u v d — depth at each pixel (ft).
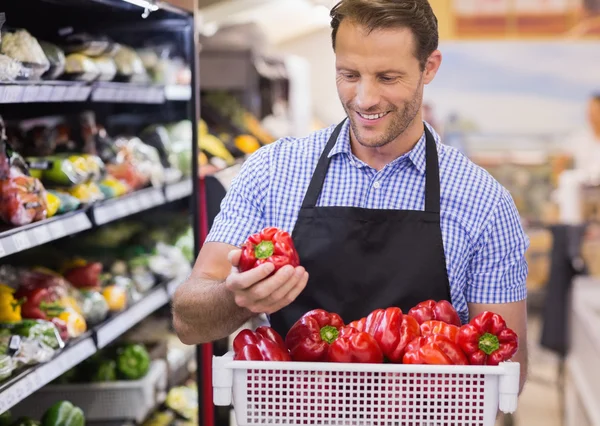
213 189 9.50
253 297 4.99
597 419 11.57
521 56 29.01
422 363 5.16
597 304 14.07
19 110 9.88
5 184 7.82
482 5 28.91
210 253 6.57
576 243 17.04
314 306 6.52
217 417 11.48
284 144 6.92
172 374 12.06
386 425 5.07
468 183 6.60
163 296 11.70
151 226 12.29
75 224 8.87
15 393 7.44
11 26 9.35
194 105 11.34
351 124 5.99
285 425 5.11
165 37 11.13
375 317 5.67
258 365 5.03
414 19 5.69
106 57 10.08
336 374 5.07
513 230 6.61
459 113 29.43
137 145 11.23
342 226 6.45
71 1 9.37
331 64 30.04
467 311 6.72
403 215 6.43
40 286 9.11
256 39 18.74
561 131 28.89
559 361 16.89
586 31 28.68
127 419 10.51
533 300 26.22
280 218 6.70
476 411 5.00
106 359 10.78
